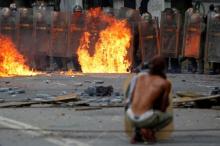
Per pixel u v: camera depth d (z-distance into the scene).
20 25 41.38
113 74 39.62
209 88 32.28
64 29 41.97
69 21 41.97
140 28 42.03
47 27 41.84
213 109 25.14
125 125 17.91
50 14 41.94
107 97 27.84
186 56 41.72
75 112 23.58
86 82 34.34
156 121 17.25
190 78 37.62
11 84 33.12
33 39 41.66
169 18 42.00
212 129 20.30
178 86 33.00
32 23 41.66
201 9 51.56
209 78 37.91
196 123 21.48
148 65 18.80
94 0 50.97
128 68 42.12
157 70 17.59
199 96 26.52
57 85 32.72
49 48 41.94
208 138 18.70
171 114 17.64
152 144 17.53
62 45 42.03
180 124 21.22
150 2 52.19
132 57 42.12
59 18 42.00
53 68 42.22
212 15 41.28
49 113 23.30
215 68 41.75
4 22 41.03
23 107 24.94
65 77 37.09
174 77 38.09
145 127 17.39
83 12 42.06
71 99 26.16
